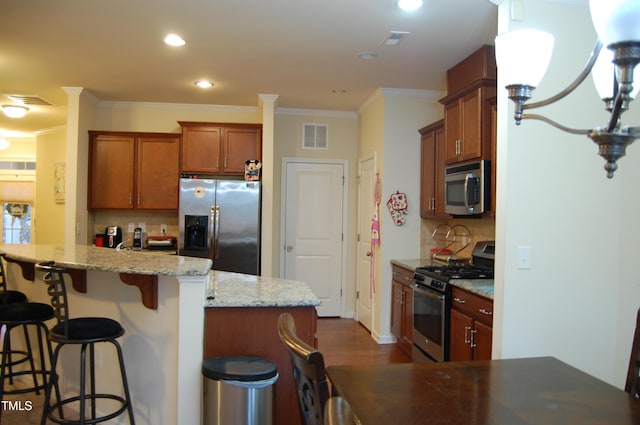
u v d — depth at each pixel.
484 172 3.36
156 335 2.44
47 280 2.14
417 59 3.78
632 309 2.55
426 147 4.63
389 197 4.74
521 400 1.48
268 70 4.10
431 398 1.48
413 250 4.79
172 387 2.35
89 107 5.07
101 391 2.72
